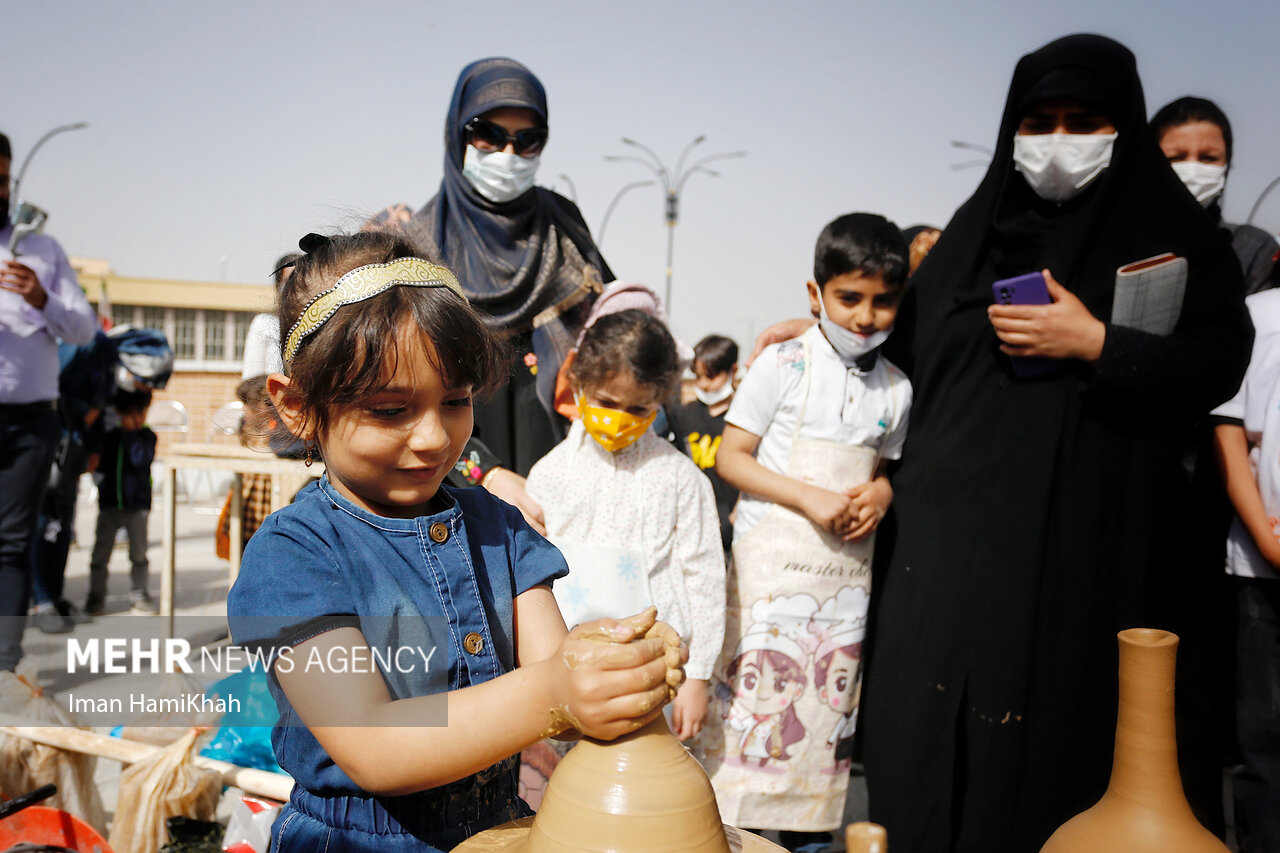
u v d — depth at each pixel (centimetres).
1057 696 202
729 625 232
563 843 87
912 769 210
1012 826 203
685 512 223
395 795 100
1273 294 246
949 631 210
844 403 224
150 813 187
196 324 2794
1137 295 200
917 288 233
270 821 179
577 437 226
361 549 110
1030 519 203
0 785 204
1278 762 228
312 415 108
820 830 224
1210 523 256
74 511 505
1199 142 283
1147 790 116
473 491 131
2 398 343
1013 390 211
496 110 258
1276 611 232
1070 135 206
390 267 105
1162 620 221
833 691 223
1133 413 207
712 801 91
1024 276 200
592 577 211
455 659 111
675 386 223
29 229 364
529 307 258
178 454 405
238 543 406
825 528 218
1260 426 237
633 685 87
